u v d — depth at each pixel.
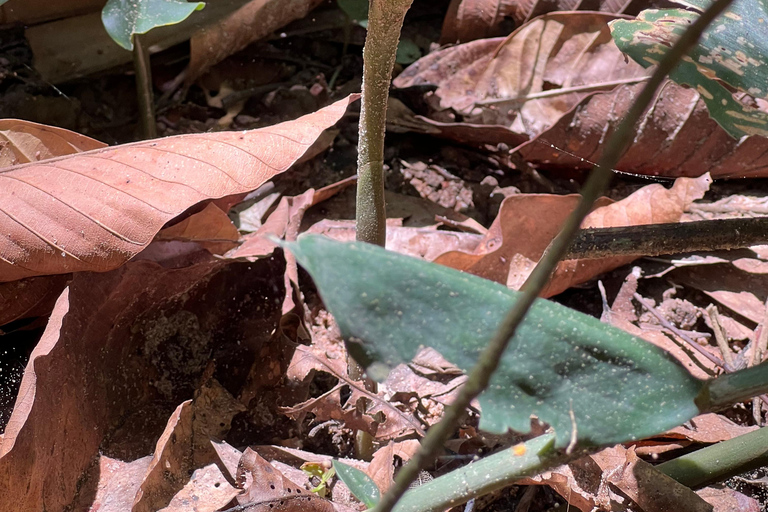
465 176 0.72
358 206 0.54
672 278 0.65
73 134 0.60
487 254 0.62
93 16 0.73
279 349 0.59
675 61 0.28
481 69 0.74
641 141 0.68
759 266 0.65
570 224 0.31
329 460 0.57
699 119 0.67
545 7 0.74
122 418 0.58
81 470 0.55
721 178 0.70
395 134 0.73
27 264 0.55
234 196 0.61
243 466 0.55
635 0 0.73
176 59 0.75
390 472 0.55
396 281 0.41
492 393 0.45
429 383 0.59
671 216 0.64
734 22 0.52
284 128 0.58
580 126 0.68
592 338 0.45
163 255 0.60
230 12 0.74
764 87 0.52
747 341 0.63
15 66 0.72
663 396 0.45
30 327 0.59
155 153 0.57
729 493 0.56
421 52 0.77
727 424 0.59
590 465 0.55
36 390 0.52
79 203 0.55
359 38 0.78
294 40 0.78
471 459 0.58
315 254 0.39
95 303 0.56
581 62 0.73
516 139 0.71
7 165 0.59
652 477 0.55
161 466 0.54
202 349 0.60
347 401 0.59
